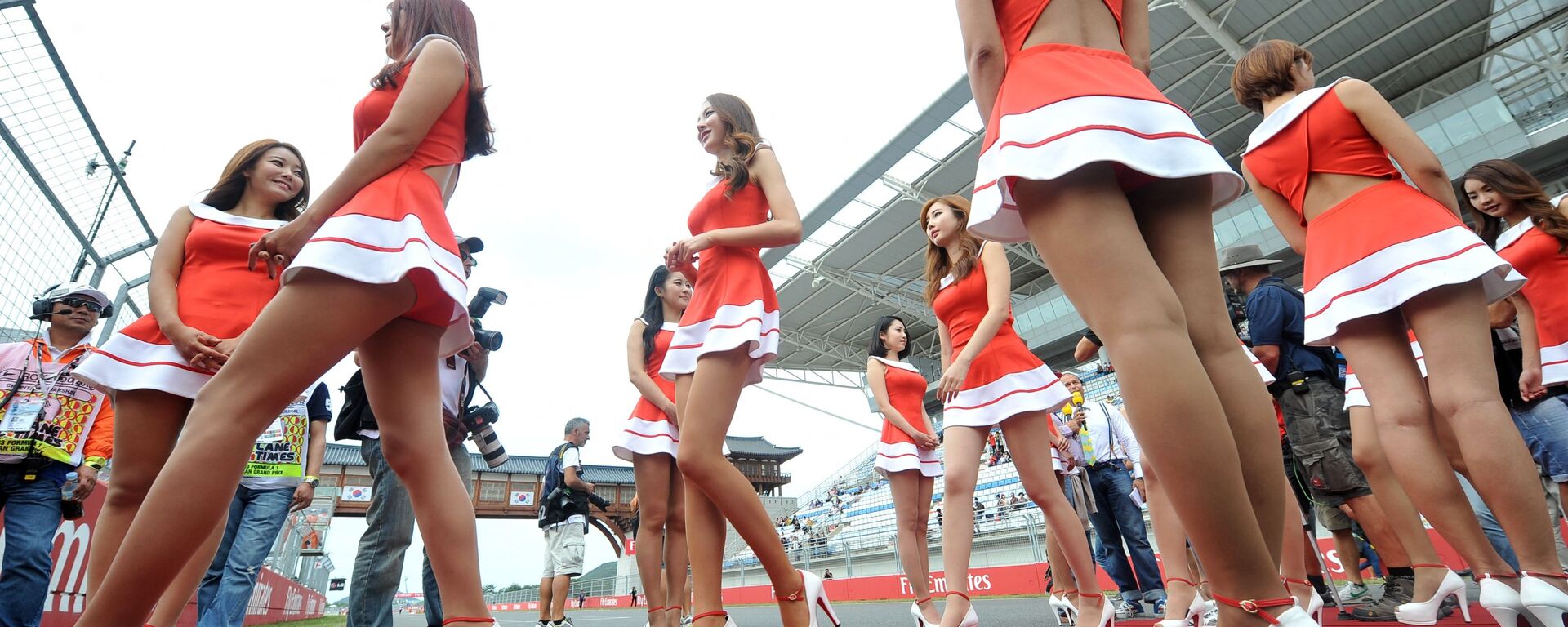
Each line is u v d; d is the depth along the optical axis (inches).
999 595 450.6
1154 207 47.9
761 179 89.7
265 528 130.6
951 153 839.1
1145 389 35.9
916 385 145.8
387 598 110.9
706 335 80.7
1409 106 904.9
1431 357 66.5
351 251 51.4
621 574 1019.9
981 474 809.5
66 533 162.4
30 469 119.6
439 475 61.8
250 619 295.1
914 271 1119.6
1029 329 1179.3
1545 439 113.0
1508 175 114.0
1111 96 41.7
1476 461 62.7
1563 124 732.7
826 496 1339.8
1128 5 55.2
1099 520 179.6
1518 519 60.8
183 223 87.8
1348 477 116.0
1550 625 58.5
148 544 44.5
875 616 250.5
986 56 48.3
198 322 80.7
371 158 56.7
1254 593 35.3
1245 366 45.3
